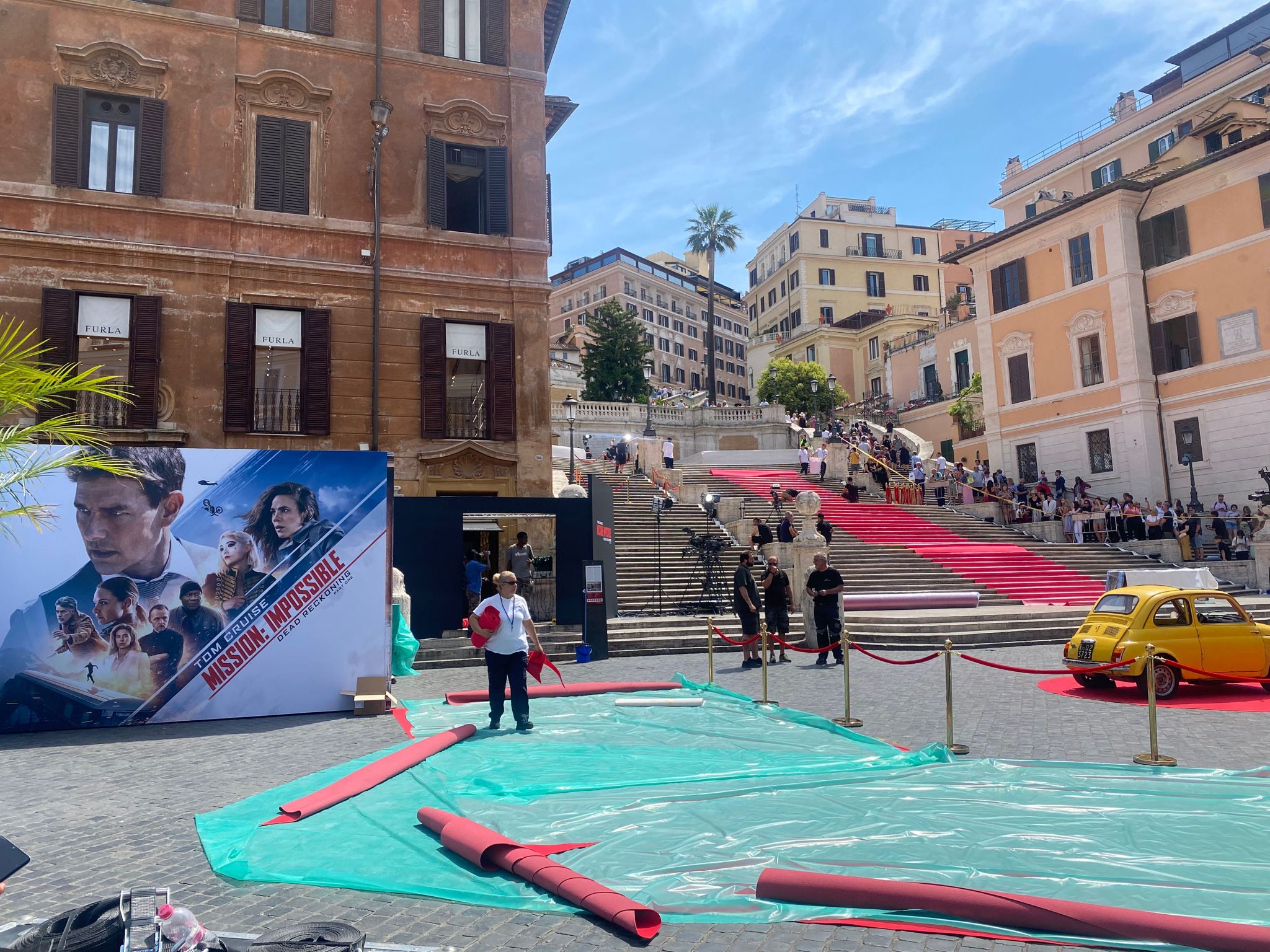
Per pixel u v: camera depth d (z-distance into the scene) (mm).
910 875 4551
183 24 18016
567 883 4516
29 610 9906
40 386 5566
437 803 6285
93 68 17359
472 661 14969
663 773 7102
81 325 16922
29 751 8719
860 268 71938
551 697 11367
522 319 19969
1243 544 24312
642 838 5332
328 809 6199
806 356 66188
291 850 5336
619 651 15969
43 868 5168
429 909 4488
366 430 18562
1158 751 7785
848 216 73188
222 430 17500
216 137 18062
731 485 31406
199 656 10305
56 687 9859
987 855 4816
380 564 11047
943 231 74438
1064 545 25672
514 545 18500
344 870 4980
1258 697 10578
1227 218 27656
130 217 17344
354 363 18578
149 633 10203
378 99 18203
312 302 18438
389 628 10984
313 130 18891
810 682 12211
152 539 10352
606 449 38875
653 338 80375
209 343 17578
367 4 19562
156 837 5773
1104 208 30641
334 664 10719
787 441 43125
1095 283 30922
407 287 19156
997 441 34969
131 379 16938
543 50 20969
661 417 42844
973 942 3998
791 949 3969
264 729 9602
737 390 91625
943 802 5898
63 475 10172
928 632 16484
